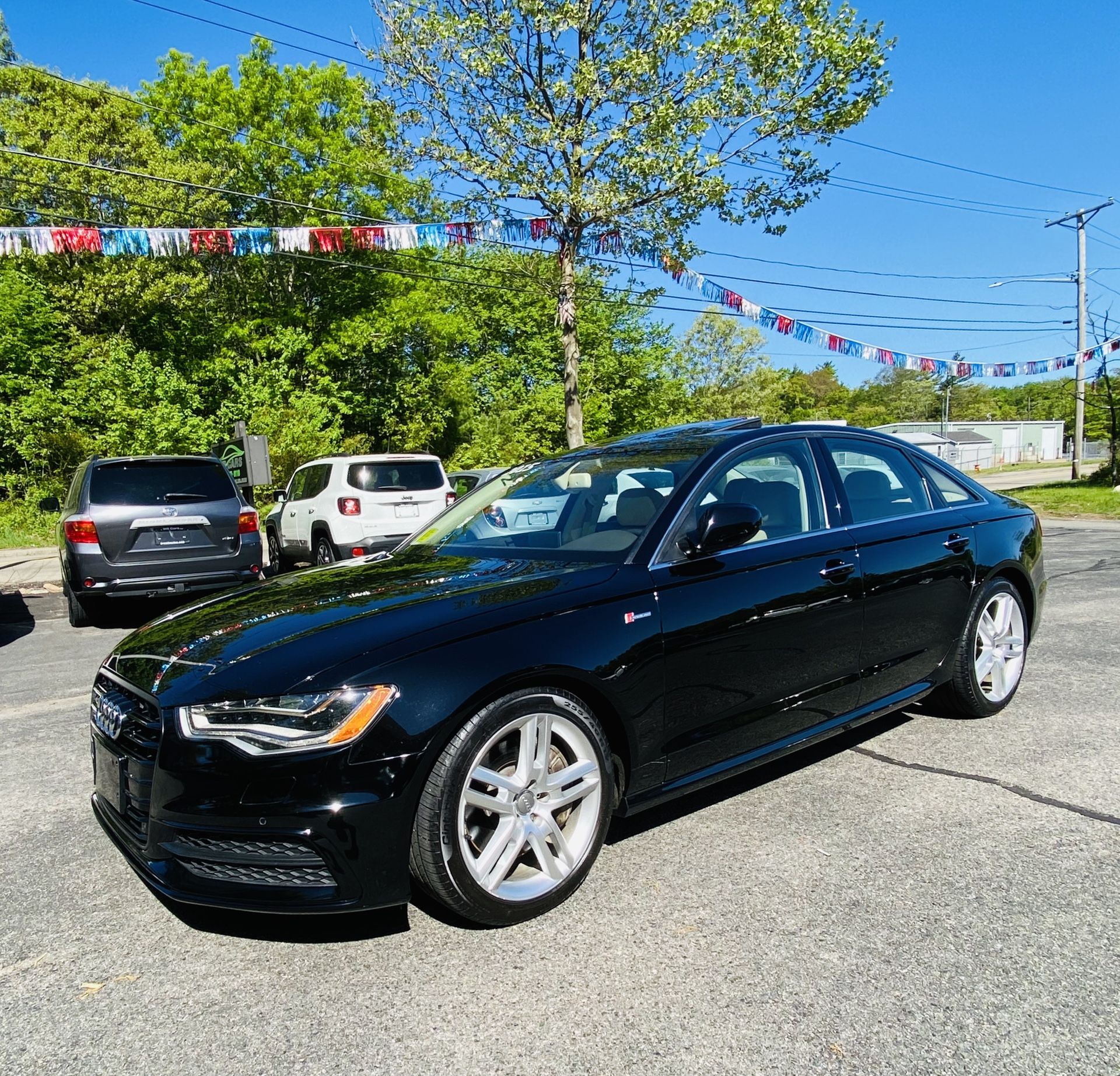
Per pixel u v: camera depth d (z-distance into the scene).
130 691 2.66
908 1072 1.88
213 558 8.27
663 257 16.70
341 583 3.25
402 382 30.02
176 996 2.26
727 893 2.71
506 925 2.56
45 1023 2.16
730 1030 2.04
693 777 3.07
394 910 2.69
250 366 24.66
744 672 3.14
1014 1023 2.04
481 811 2.58
